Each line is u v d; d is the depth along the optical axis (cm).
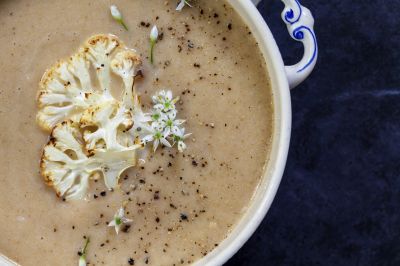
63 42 48
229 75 48
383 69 58
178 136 47
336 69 58
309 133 58
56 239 47
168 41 48
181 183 48
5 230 47
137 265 48
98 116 46
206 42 48
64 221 47
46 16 48
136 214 48
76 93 47
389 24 58
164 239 48
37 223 47
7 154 47
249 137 48
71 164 47
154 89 48
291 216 58
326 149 58
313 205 58
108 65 47
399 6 58
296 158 58
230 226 48
